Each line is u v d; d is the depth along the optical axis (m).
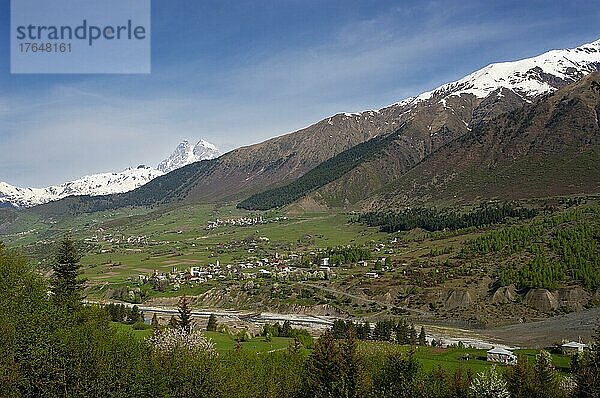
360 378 64.50
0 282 72.31
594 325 147.75
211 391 67.94
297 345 100.88
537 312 171.00
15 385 55.00
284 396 73.88
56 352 59.34
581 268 183.12
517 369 71.31
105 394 59.22
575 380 68.12
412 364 77.88
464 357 116.31
